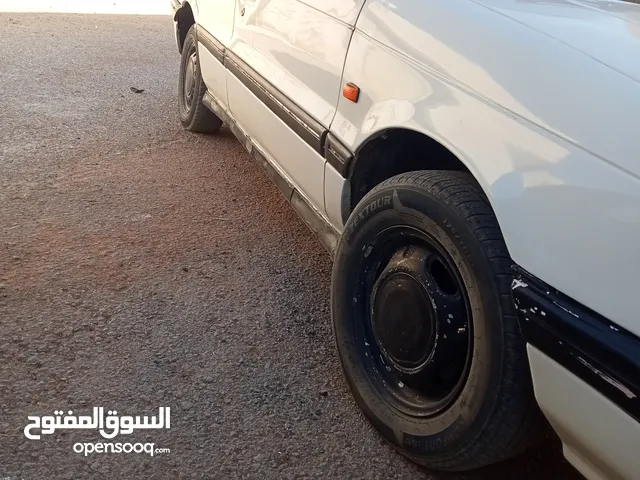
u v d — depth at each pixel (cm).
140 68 698
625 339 161
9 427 232
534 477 237
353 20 261
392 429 233
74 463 221
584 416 172
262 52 340
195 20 481
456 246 206
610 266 164
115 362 269
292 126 299
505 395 196
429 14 230
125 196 412
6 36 772
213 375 268
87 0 1063
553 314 175
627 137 167
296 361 282
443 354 220
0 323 284
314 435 245
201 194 426
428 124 218
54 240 354
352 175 260
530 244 183
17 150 461
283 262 358
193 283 329
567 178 176
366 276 251
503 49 203
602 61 186
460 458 213
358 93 253
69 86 614
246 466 228
